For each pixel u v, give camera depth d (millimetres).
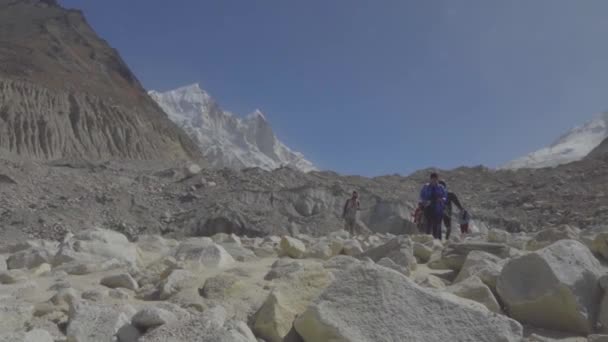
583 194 28891
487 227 25766
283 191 29734
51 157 56625
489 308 4016
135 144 64312
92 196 29297
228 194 29594
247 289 4488
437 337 3215
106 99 69312
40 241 9367
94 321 3512
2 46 71812
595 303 3822
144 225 25875
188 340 3064
